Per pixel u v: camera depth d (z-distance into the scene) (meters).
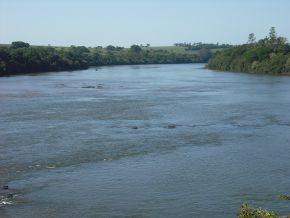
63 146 42.16
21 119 56.03
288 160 37.75
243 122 54.94
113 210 27.31
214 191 30.47
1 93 85.50
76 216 26.39
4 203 28.14
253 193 30.12
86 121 55.22
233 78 130.00
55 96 82.00
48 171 34.56
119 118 57.62
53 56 170.00
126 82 116.38
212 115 60.22
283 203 28.39
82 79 125.75
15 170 34.69
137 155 39.25
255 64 155.75
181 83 113.00
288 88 96.38
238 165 36.34
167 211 27.22
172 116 59.41
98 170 34.94
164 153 39.97
